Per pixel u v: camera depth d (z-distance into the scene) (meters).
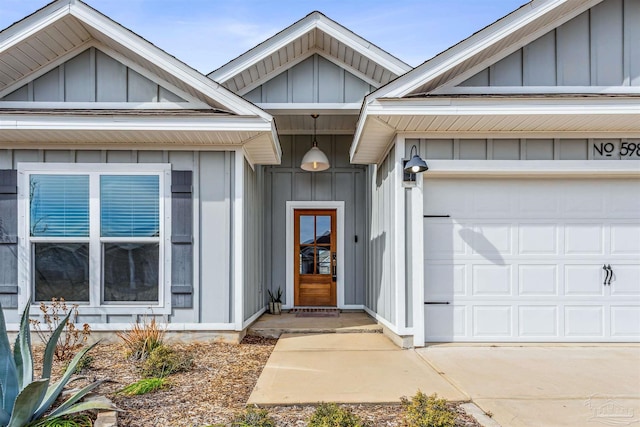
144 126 5.00
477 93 5.22
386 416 3.11
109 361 4.55
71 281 5.45
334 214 8.62
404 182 5.27
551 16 5.04
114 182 5.54
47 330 5.34
